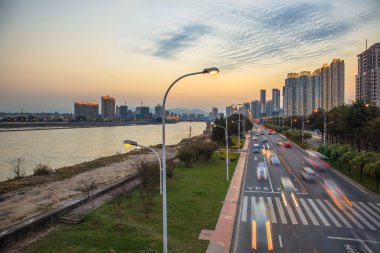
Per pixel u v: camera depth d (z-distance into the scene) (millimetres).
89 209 27109
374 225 23188
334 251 18875
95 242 20016
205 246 19594
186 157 50906
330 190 34281
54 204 29453
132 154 74938
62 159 79438
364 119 56719
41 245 19688
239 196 32125
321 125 90625
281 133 135000
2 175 57281
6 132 196875
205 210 27000
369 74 151500
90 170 50844
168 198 30812
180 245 19688
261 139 107750
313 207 27859
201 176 42938
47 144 118000
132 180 39969
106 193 33000
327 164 52812
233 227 23094
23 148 102500
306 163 54469
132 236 20984
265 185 37219
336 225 23250
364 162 37125
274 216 25500
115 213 25953
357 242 20141
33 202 30375
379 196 31500
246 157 63094
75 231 22031
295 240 20547
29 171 61562
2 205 29328
